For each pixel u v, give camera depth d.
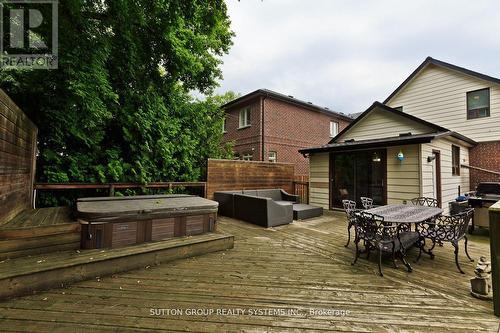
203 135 8.16
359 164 7.21
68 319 1.89
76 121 4.71
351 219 3.84
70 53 4.19
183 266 3.08
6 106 2.87
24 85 4.09
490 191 6.65
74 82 4.15
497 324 1.92
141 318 1.93
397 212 3.68
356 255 3.25
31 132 4.04
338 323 1.91
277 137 11.40
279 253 3.65
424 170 6.02
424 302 2.26
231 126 12.80
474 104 8.91
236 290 2.45
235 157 12.19
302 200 8.98
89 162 5.27
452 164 7.54
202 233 3.96
